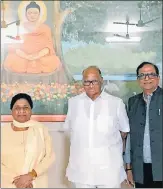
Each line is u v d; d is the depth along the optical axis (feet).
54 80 8.61
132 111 7.17
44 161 6.92
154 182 7.00
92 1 8.53
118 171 6.82
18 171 6.71
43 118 8.61
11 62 8.63
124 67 8.55
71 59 8.58
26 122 7.05
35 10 8.58
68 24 8.55
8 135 6.90
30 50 8.63
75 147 6.92
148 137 6.89
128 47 8.55
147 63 7.03
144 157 6.95
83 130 6.86
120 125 7.07
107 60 8.55
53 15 8.57
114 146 6.87
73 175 6.91
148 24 8.53
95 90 6.85
